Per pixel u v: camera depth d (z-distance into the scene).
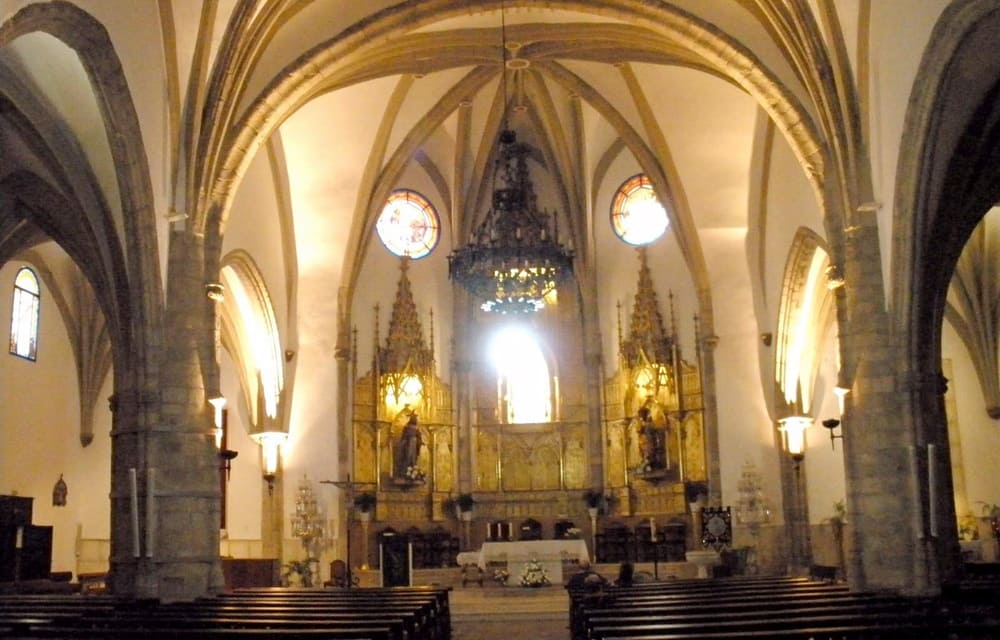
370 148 30.44
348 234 31.23
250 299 29.02
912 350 19.86
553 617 23.09
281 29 22.88
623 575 19.83
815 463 30.55
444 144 33.31
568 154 32.66
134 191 19.67
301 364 31.02
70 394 31.08
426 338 33.59
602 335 33.69
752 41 23.19
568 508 33.16
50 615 13.61
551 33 27.59
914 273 19.64
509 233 20.94
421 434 32.88
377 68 27.28
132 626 12.38
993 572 23.75
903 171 19.06
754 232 31.17
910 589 19.17
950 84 17.72
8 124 20.38
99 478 31.62
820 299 29.86
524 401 34.47
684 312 32.53
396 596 17.25
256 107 22.73
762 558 29.80
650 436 32.00
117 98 18.64
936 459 19.66
